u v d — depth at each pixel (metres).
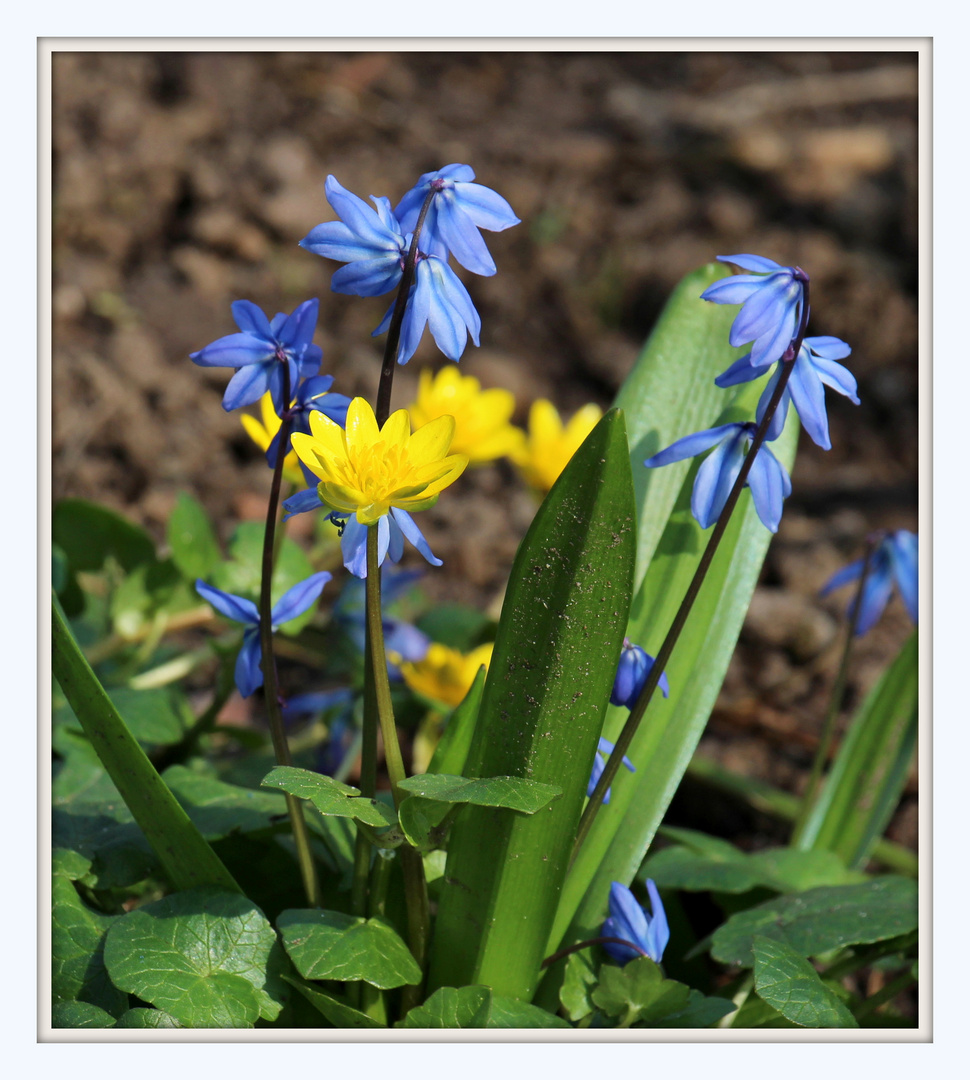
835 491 0.98
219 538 0.84
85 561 0.66
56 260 0.99
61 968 0.50
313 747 0.65
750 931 0.53
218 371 0.96
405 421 0.46
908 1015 0.60
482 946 0.50
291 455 0.53
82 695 0.49
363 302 1.08
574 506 0.47
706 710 0.54
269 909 0.53
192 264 1.04
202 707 0.74
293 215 1.09
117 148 1.08
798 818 0.62
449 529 0.91
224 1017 0.48
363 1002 0.50
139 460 0.89
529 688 0.48
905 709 0.61
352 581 0.61
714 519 0.48
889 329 1.09
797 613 0.84
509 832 0.49
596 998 0.50
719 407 0.55
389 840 0.48
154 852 0.52
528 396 1.02
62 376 0.90
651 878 0.56
